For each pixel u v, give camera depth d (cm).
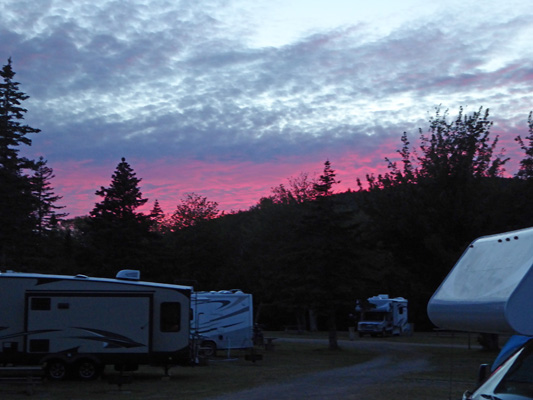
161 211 4684
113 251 4253
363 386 1777
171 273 4769
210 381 1917
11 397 1524
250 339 2930
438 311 716
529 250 593
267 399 1505
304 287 3331
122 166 4516
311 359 2844
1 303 1827
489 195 3111
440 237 3059
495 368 644
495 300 576
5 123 3672
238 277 5875
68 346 1847
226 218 7156
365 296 3481
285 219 5878
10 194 3494
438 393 1608
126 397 1534
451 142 3158
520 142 2938
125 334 1883
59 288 1859
